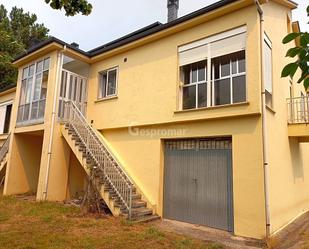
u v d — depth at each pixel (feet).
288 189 29.68
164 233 22.27
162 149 31.07
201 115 27.17
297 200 33.24
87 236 20.48
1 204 31.78
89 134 32.65
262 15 25.48
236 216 23.65
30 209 28.99
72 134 34.68
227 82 26.66
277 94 29.22
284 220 26.73
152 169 30.96
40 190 34.50
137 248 18.47
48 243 18.67
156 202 29.66
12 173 40.83
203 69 28.73
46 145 35.40
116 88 37.22
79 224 23.72
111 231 22.11
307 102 31.76
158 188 29.86
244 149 24.16
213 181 26.45
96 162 30.81
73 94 39.17
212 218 25.85
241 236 22.98
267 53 27.27
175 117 29.35
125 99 35.50
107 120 37.24
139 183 31.81
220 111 25.88
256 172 23.12
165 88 31.09
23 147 42.68
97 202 28.99
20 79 43.57
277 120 28.32
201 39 28.91
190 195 27.89
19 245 18.11
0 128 59.93
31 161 43.47
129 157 33.83
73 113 36.22
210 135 26.66
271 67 28.22
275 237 22.00
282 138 29.45
